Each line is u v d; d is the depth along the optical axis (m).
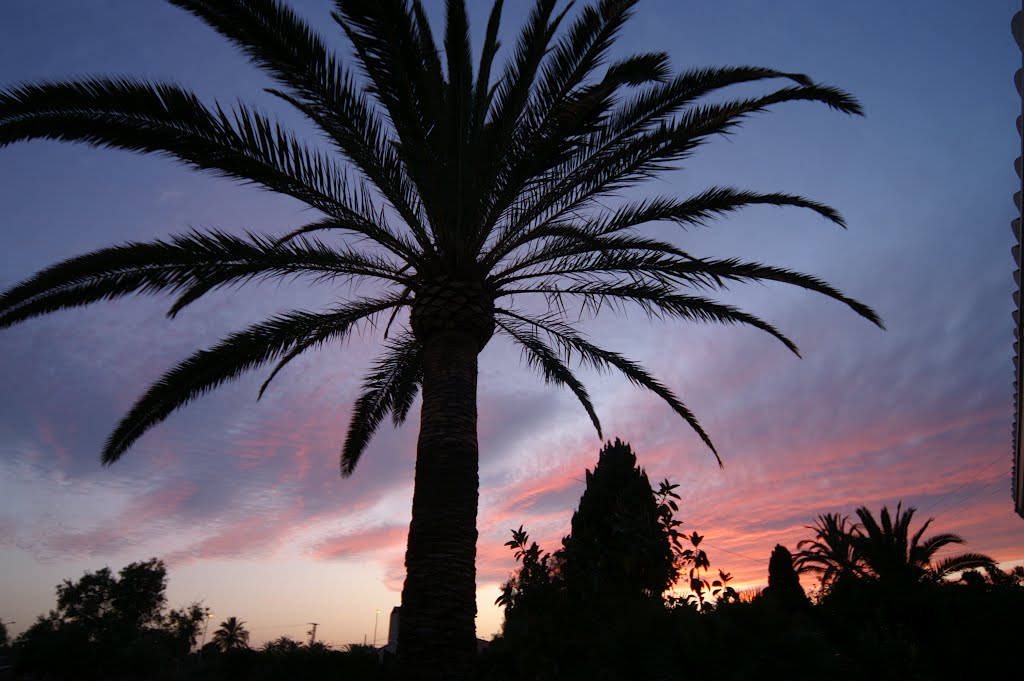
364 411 12.72
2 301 7.79
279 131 7.72
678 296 9.84
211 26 7.44
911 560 24.77
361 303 9.99
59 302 8.32
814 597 11.18
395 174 8.54
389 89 7.77
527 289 9.60
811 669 6.13
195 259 8.08
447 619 6.75
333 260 8.66
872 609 8.98
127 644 27.20
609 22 7.61
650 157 8.52
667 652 6.18
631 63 7.77
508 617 8.23
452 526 7.19
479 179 8.53
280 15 7.11
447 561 7.01
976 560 24.86
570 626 7.59
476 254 8.90
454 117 8.19
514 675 7.68
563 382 12.73
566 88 7.88
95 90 6.92
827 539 25.36
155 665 26.67
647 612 6.87
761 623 6.45
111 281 8.20
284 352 10.06
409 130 8.00
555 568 8.68
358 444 13.09
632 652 6.39
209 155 7.58
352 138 8.14
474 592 7.13
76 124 7.09
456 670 6.59
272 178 7.90
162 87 7.12
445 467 7.49
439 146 8.23
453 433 7.69
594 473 16.95
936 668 8.30
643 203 9.09
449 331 8.27
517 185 8.40
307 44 7.29
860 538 25.44
